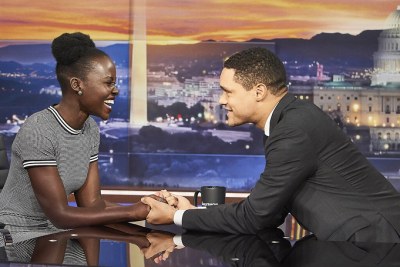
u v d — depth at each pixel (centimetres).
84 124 239
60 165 228
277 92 212
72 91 225
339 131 211
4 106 599
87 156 239
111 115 595
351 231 202
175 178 596
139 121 595
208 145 593
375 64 584
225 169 593
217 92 590
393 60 583
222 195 262
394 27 580
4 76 598
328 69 586
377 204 208
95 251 167
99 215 213
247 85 210
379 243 181
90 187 245
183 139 595
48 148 220
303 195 210
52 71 598
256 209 201
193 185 595
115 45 592
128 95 593
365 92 587
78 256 161
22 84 598
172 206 227
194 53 590
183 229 208
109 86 225
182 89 592
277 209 204
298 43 585
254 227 202
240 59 212
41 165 219
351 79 587
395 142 587
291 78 588
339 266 150
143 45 591
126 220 215
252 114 214
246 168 591
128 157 596
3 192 237
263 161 590
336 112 589
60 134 226
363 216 204
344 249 171
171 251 168
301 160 201
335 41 584
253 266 149
